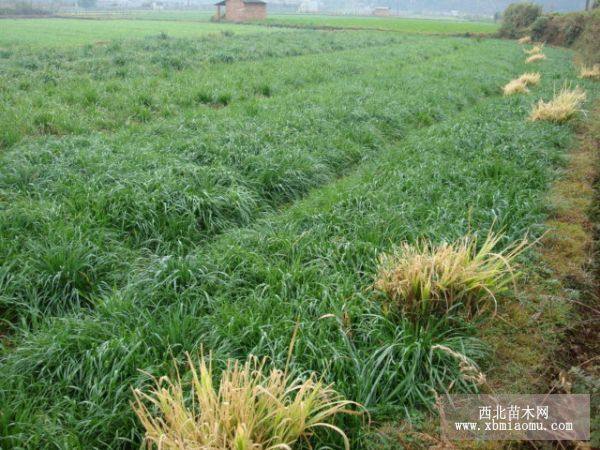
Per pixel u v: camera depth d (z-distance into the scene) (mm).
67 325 3869
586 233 5805
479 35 42344
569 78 17047
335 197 6375
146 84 12562
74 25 44562
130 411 3227
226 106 11453
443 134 9539
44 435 3086
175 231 5656
